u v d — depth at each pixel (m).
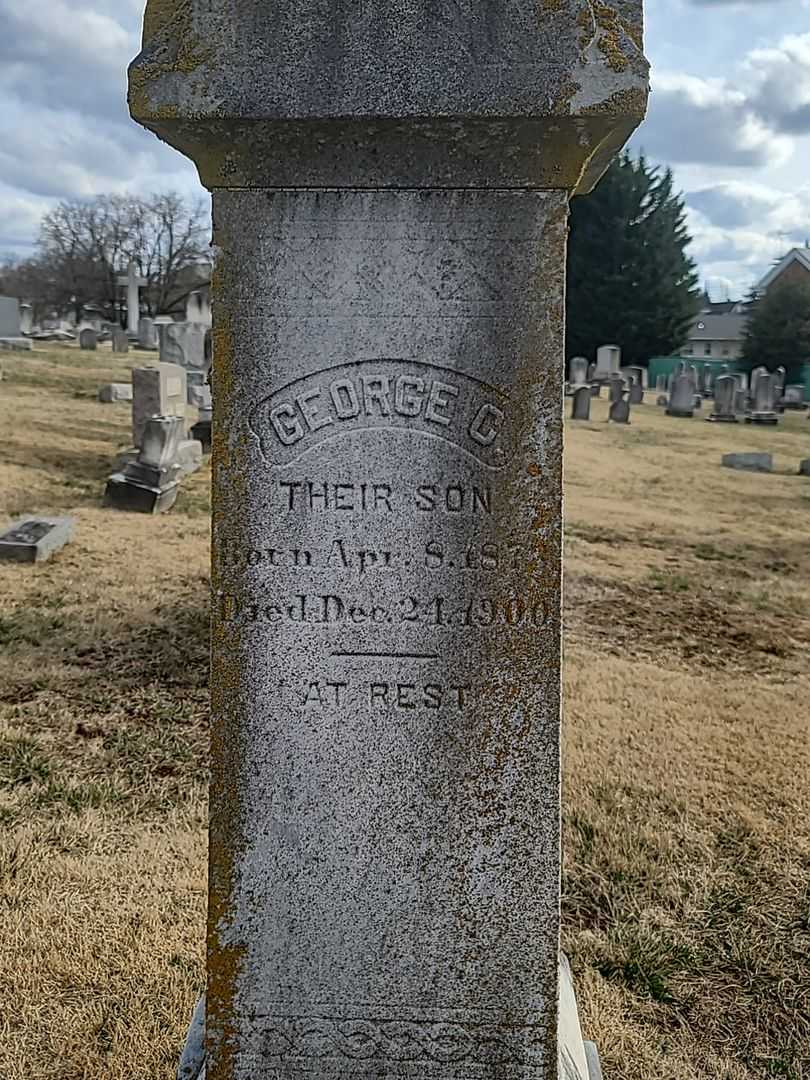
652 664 7.16
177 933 3.67
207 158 2.15
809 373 42.38
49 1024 3.22
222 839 2.47
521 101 2.02
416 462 2.27
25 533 9.09
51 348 32.41
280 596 2.35
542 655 2.35
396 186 2.13
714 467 18.19
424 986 2.52
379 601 2.34
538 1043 2.53
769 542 11.90
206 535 10.19
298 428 2.27
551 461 2.25
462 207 2.15
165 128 2.12
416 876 2.47
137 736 5.39
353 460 2.28
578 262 45.25
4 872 4.02
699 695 6.46
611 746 5.51
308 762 2.42
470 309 2.19
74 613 7.41
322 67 2.03
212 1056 2.57
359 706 2.39
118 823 4.47
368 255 2.18
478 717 2.38
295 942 2.51
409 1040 2.55
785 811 4.86
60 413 17.42
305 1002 2.54
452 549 2.31
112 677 6.22
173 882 4.00
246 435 2.28
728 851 4.48
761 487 16.12
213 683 2.40
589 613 8.43
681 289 45.62
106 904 3.83
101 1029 3.21
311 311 2.21
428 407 2.24
